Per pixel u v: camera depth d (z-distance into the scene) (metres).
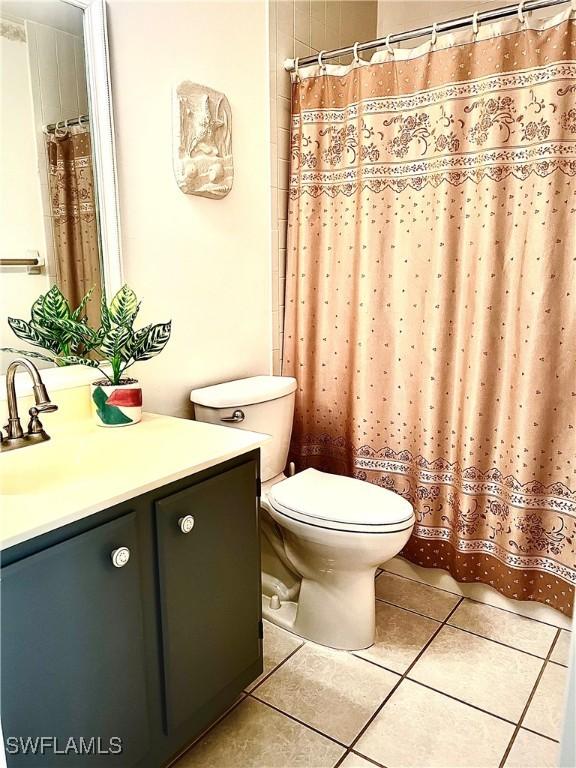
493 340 1.84
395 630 1.86
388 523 1.60
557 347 1.73
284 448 2.04
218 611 1.36
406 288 1.99
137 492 1.10
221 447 1.35
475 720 1.48
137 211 1.66
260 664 1.54
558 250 1.68
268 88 2.06
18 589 0.92
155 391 1.80
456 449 1.98
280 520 1.74
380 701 1.55
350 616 1.75
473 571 2.00
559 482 1.80
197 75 1.79
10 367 1.26
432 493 2.04
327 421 2.28
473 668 1.68
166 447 1.35
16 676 0.93
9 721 0.93
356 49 1.96
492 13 1.67
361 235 2.03
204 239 1.90
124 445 1.37
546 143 1.65
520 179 1.72
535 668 1.68
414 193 1.92
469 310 1.87
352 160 2.05
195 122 1.78
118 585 1.09
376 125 1.94
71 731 1.04
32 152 1.40
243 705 1.54
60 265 1.49
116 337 1.46
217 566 1.33
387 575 2.22
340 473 2.29
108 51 1.52
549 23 1.61
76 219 1.51
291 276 2.26
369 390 2.11
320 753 1.38
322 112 2.08
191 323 1.89
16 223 1.39
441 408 1.97
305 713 1.51
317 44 2.27
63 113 1.45
